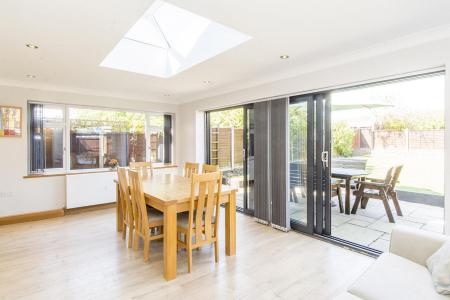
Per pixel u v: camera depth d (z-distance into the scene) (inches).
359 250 111.2
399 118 207.2
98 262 101.5
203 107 194.9
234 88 164.1
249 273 93.7
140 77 144.3
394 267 64.3
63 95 168.2
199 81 153.1
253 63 118.9
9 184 150.9
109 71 132.3
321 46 98.4
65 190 168.6
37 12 72.3
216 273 93.8
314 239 125.4
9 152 150.6
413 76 94.3
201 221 98.7
